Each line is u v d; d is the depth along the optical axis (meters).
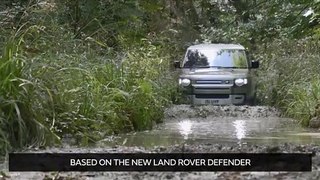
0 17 12.53
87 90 10.56
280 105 16.09
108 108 11.02
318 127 12.31
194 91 17.20
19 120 8.05
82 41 14.40
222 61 18.48
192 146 8.70
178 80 17.52
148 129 12.14
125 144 9.48
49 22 14.45
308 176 6.37
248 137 10.62
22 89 8.40
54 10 15.87
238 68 18.33
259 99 18.44
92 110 10.45
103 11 18.55
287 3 14.26
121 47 17.39
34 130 8.47
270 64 20.22
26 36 11.62
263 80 18.64
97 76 11.91
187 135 10.98
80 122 9.93
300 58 18.33
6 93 8.25
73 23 17.69
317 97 13.12
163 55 21.05
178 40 27.06
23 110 8.37
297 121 13.59
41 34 13.02
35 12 13.88
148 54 17.39
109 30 18.17
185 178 6.29
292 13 14.27
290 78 16.78
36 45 11.10
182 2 29.22
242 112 15.87
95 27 18.19
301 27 14.19
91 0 18.19
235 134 11.15
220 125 13.02
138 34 19.89
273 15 14.95
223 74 17.30
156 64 17.41
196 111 15.52
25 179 6.36
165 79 17.12
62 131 9.62
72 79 10.52
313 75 15.32
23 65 8.62
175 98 17.23
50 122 9.35
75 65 11.36
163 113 14.47
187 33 28.41
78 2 18.02
